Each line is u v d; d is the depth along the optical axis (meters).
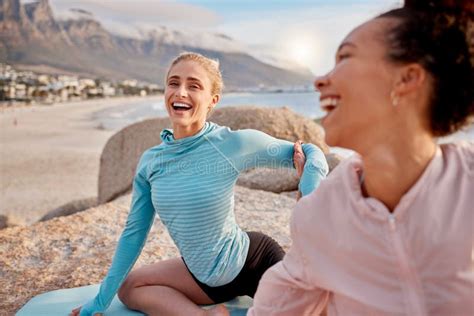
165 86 2.22
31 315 2.44
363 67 0.95
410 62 0.92
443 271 1.00
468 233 0.98
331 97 0.99
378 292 1.06
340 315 1.17
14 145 34.62
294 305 1.29
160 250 3.71
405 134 0.96
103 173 9.38
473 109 0.97
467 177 1.00
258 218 4.66
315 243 1.13
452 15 0.94
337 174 1.11
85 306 2.33
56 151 31.09
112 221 4.50
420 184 0.98
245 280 2.31
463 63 0.93
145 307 2.32
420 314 1.02
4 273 3.35
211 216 2.12
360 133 0.98
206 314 2.15
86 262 3.53
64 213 10.31
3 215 10.73
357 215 1.04
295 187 6.27
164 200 2.14
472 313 1.02
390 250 1.01
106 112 81.00
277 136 7.15
